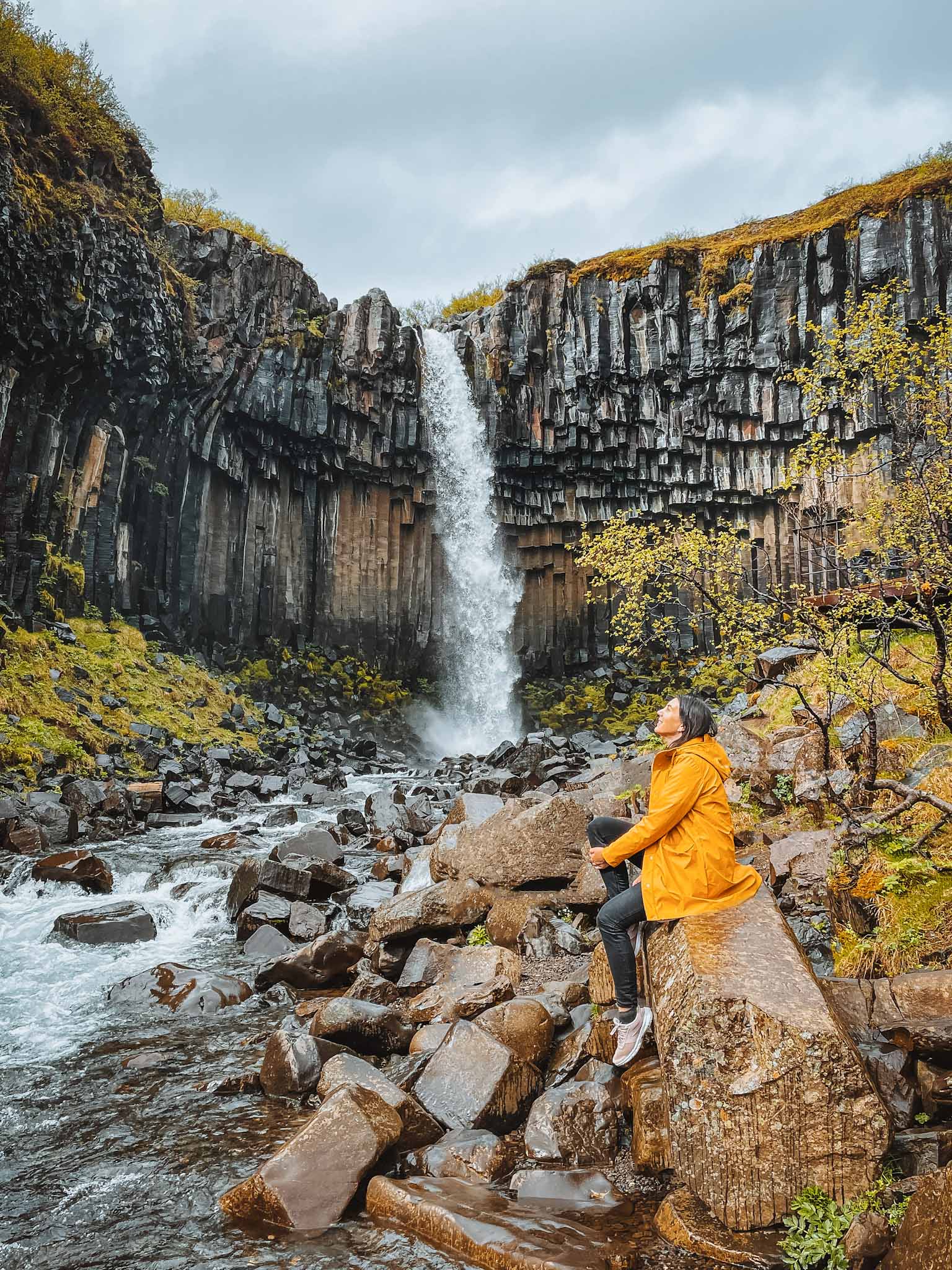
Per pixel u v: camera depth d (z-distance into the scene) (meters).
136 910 9.56
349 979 7.77
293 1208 4.00
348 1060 5.37
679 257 34.12
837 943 5.90
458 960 6.82
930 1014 4.52
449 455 34.56
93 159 22.88
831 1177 3.59
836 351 10.20
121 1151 4.80
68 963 8.43
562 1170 4.19
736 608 11.34
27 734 17.03
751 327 32.94
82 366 21.86
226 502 28.55
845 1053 3.64
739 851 7.32
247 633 28.77
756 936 4.16
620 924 4.70
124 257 22.66
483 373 34.44
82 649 21.25
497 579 35.84
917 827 6.66
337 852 11.59
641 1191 4.04
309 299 30.38
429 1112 4.83
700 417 34.09
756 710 11.04
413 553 34.12
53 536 21.80
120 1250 3.87
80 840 13.59
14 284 18.89
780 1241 3.51
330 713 28.92
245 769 20.47
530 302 34.72
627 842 4.53
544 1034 5.38
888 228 30.34
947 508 8.62
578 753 22.47
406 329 32.75
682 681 32.91
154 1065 6.02
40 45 22.72
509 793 14.97
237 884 10.07
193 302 26.48
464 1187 4.13
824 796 7.61
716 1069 3.72
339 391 30.94
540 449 34.59
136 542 25.42
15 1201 4.32
